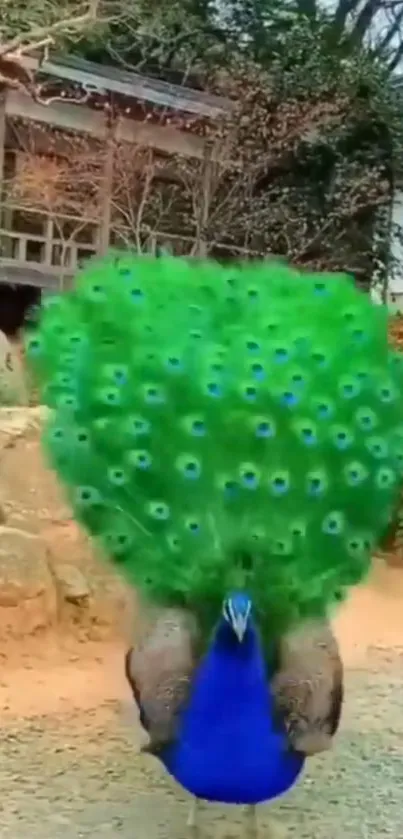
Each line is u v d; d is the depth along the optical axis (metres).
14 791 2.75
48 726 3.30
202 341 2.35
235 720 2.15
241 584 2.27
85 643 4.25
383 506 2.41
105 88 9.92
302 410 2.25
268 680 2.23
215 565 2.28
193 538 2.26
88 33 7.95
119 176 10.22
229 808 2.68
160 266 2.60
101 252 9.95
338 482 2.31
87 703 3.56
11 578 4.19
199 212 10.16
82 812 2.63
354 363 2.41
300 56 10.59
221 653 2.16
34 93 7.98
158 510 2.29
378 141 10.97
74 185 10.06
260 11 11.34
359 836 2.56
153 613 2.41
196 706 2.18
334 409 2.30
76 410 2.46
